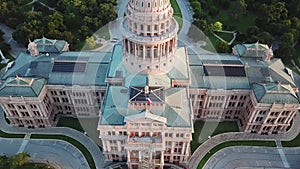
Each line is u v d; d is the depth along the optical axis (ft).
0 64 607.78
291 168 453.58
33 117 490.49
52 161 460.14
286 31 648.38
